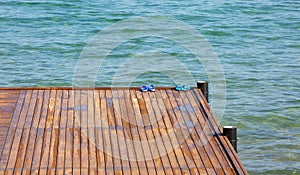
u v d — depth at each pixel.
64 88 36.94
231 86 54.72
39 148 30.09
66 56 61.72
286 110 49.56
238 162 29.30
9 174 27.80
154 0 83.50
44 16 75.31
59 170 28.33
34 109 34.12
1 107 34.22
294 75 57.69
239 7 80.75
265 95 52.88
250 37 69.50
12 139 30.80
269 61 61.59
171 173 28.42
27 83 54.53
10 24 71.94
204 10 78.81
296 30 72.81
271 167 40.44
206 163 29.25
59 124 32.53
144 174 28.36
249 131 45.78
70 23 72.88
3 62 59.56
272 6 81.81
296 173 39.72
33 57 61.12
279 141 44.22
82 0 82.00
